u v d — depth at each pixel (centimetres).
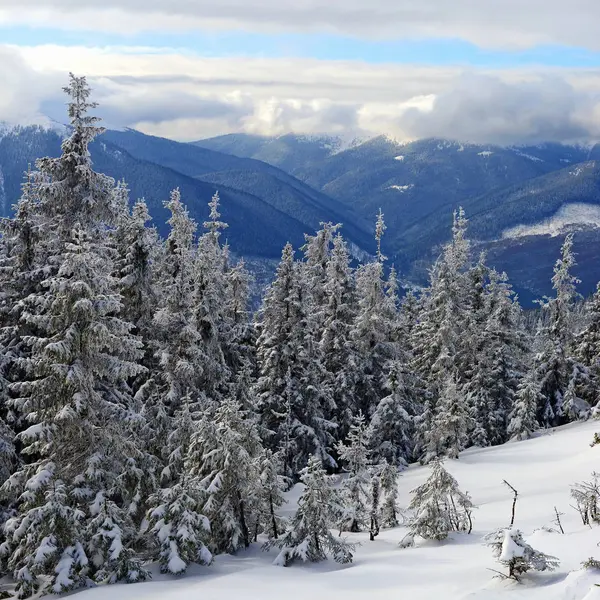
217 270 3778
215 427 2098
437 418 3888
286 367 3816
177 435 2295
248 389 3111
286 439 3644
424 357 4819
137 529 2028
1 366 2198
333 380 4247
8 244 2511
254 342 4256
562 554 1467
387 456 3988
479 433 4559
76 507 1830
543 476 3175
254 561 2000
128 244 2641
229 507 2122
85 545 1736
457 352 4725
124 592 1550
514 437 4397
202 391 2902
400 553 2014
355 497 2447
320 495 2006
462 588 1380
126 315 2645
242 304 4541
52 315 1833
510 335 4931
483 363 4766
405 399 4316
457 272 4766
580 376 4862
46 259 2405
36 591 1728
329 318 4375
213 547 2095
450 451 3878
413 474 3778
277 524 2431
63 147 2280
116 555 1669
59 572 1636
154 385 2605
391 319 5050
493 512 2553
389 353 4416
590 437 3831
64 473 1891
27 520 1705
